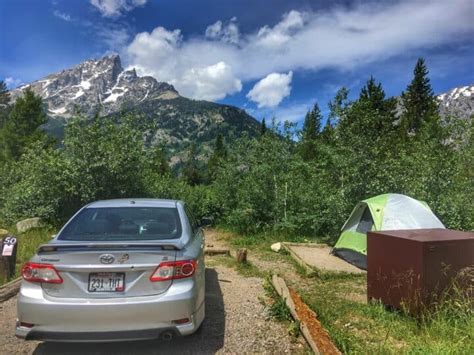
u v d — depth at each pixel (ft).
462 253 16.16
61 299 12.42
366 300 20.02
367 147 36.01
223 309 18.49
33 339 12.52
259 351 14.03
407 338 14.73
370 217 28.43
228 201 53.06
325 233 41.09
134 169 44.21
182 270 13.10
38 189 42.27
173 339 15.02
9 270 24.03
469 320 14.70
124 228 15.38
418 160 35.40
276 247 35.01
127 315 12.30
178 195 59.67
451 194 33.63
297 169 45.80
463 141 36.68
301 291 21.88
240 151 53.01
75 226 15.46
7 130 152.76
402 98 140.05
